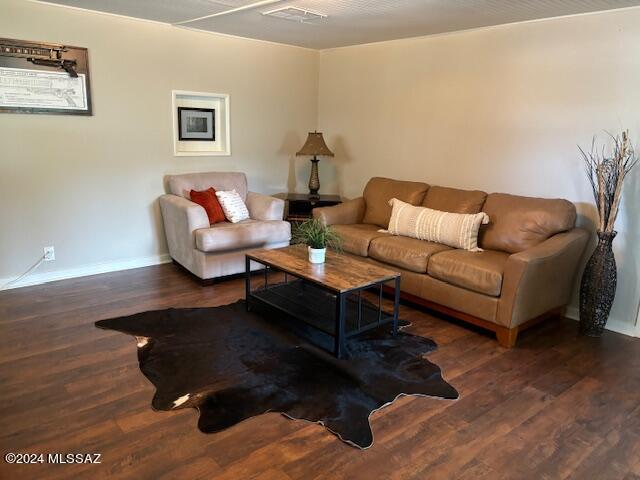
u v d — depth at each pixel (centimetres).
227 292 378
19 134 360
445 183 427
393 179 456
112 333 298
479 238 359
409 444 202
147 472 182
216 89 461
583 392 247
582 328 321
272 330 308
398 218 389
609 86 315
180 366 259
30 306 338
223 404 226
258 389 239
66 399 227
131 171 421
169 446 197
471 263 308
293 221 484
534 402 237
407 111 448
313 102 541
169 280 403
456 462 192
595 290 310
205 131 478
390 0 302
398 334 311
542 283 301
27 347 277
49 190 381
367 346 291
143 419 214
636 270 316
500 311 293
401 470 187
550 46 341
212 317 326
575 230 329
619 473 189
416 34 416
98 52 384
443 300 326
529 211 335
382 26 385
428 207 402
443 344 298
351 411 223
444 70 411
